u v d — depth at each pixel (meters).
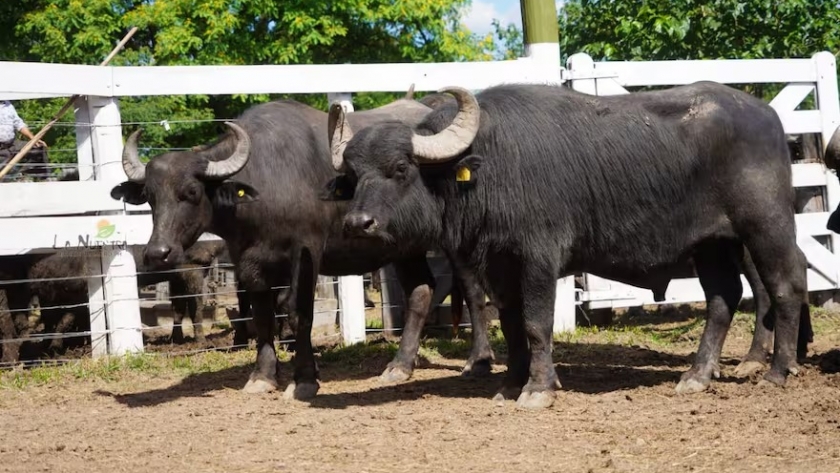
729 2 15.05
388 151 7.27
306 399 8.36
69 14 20.70
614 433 6.55
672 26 14.71
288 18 21.55
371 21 22.94
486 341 9.49
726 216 7.84
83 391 9.12
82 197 10.55
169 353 10.74
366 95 22.91
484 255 7.66
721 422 6.73
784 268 7.84
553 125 7.59
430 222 7.49
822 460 5.75
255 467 6.07
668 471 5.65
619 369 9.25
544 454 6.12
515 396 7.86
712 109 7.79
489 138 7.45
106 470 6.14
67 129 18.53
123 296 10.62
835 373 8.42
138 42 23.17
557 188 7.49
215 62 21.09
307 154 8.65
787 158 7.97
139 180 8.37
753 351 8.80
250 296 8.77
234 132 8.53
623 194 7.65
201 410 7.99
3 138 11.88
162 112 19.20
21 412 8.23
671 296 11.92
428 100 10.26
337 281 11.88
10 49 22.91
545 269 7.50
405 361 9.32
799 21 15.14
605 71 11.88
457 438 6.60
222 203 8.14
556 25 11.86
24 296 11.03
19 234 10.23
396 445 6.47
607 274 7.98
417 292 9.41
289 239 8.48
